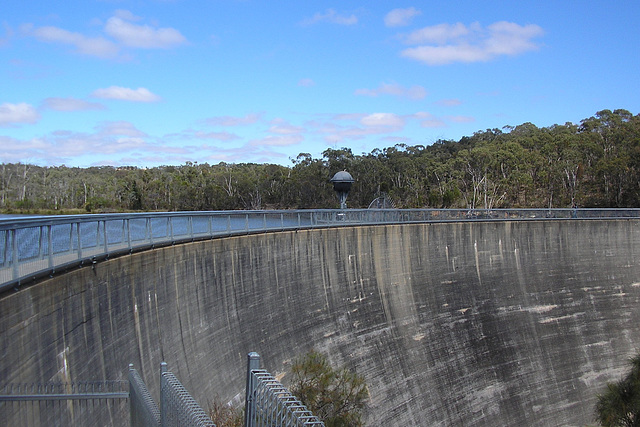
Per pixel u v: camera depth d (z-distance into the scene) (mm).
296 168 93812
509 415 47656
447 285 48812
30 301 14547
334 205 89812
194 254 26219
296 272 36062
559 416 50438
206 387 25281
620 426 29422
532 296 53312
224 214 29234
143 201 82500
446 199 92875
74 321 16812
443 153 133750
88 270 17859
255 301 31547
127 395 14195
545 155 108812
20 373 13836
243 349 29344
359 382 26078
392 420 38938
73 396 13719
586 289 55750
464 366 46750
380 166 98438
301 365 26016
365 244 42906
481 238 51438
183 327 24625
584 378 52719
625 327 56281
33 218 14656
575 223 56000
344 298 40094
